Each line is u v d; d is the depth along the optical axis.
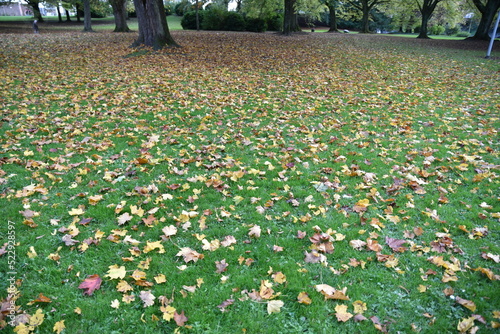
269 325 2.38
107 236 3.28
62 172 4.48
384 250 3.14
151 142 5.46
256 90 9.05
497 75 11.63
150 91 8.63
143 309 2.50
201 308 2.50
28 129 5.89
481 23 25.86
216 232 3.36
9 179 4.26
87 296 2.60
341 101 8.18
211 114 6.99
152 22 14.73
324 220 3.57
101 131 5.96
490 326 2.38
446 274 2.82
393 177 4.43
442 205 3.86
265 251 3.11
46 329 2.30
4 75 9.93
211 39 20.50
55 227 3.39
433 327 2.38
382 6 35.81
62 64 11.91
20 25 32.25
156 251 3.09
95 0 32.94
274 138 5.77
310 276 2.83
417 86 9.96
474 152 5.28
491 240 3.29
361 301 2.54
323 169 4.63
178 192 4.06
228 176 4.41
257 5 29.00
